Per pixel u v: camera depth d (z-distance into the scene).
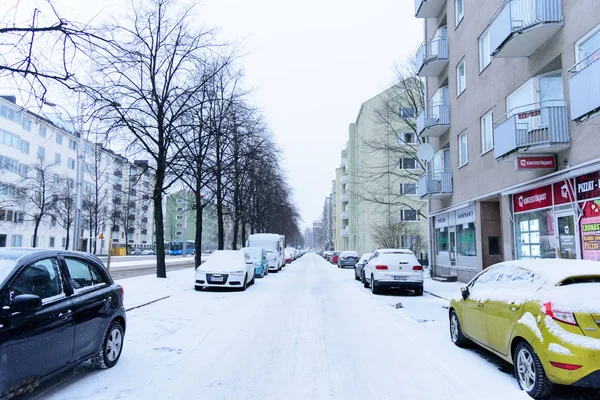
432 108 20.64
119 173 37.50
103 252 68.12
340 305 11.40
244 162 23.12
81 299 4.75
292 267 35.91
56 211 38.53
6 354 3.55
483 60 15.37
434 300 12.78
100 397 4.28
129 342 6.75
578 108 8.91
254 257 21.95
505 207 13.38
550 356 4.03
